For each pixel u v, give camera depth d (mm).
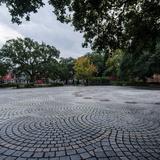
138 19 6047
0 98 12656
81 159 3068
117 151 3387
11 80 58812
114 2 5531
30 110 7723
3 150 3463
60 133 4512
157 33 6082
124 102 10328
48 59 44375
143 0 5602
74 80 64250
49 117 6340
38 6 4117
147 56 29000
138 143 3799
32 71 43406
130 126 5152
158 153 3295
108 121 5762
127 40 6699
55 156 3188
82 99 11906
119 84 43094
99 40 6516
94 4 5148
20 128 4953
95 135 4340
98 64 57906
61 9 4898
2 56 40438
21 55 40719
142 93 16984
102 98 12523
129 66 34219
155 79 39719
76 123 5508
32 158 3117
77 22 6043
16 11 4172
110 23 6199
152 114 6855
